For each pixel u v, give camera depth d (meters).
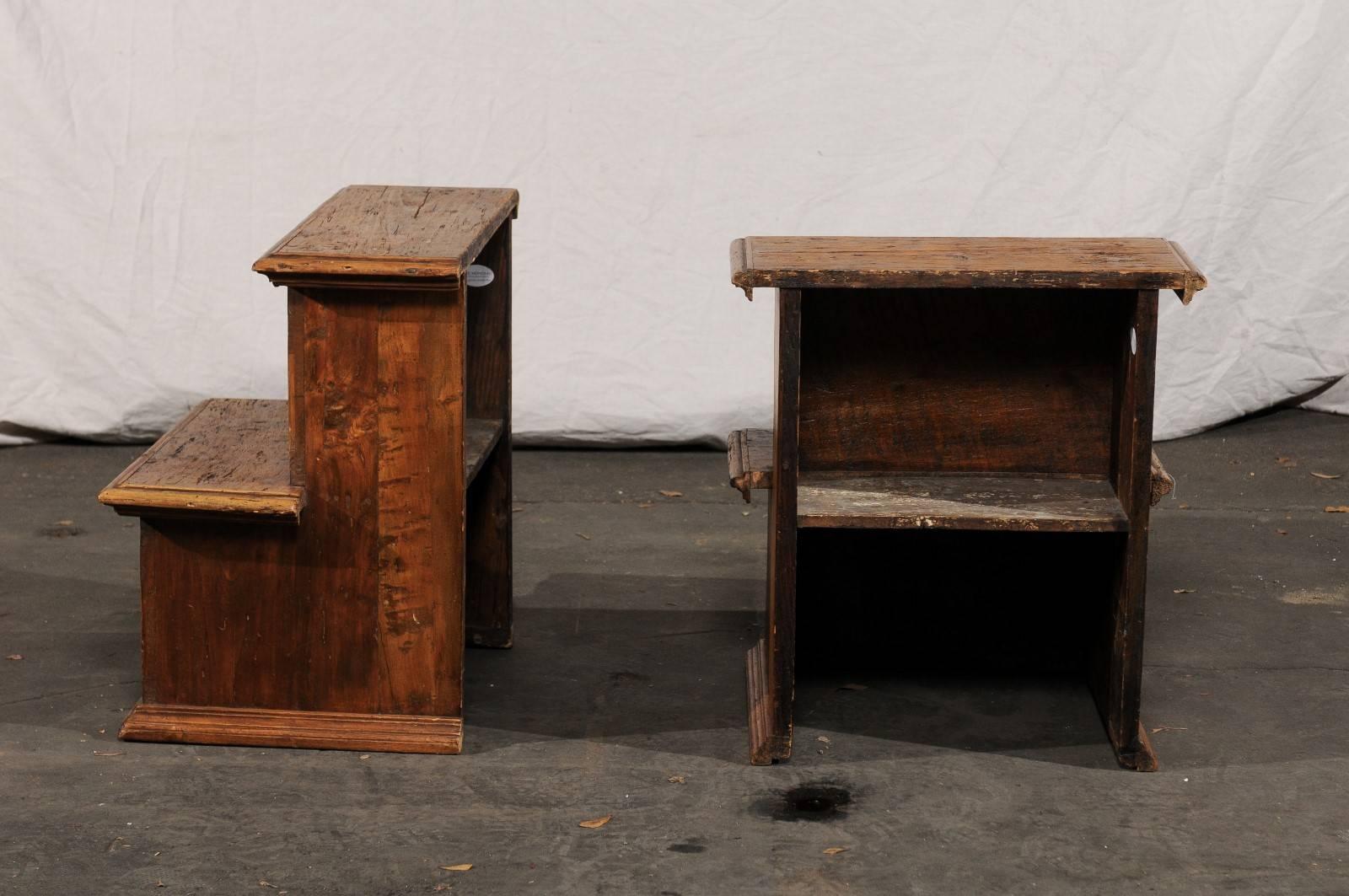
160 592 3.43
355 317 3.27
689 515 5.15
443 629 3.42
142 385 5.76
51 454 5.73
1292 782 3.29
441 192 3.91
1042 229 5.71
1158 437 5.88
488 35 5.59
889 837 3.06
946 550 3.83
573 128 5.65
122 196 5.67
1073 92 5.62
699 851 3.00
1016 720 3.63
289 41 5.61
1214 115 5.61
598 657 4.00
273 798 3.21
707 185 5.70
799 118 5.64
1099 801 3.21
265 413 3.89
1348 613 4.23
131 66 5.62
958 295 3.42
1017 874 2.92
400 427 3.32
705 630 4.19
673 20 5.57
